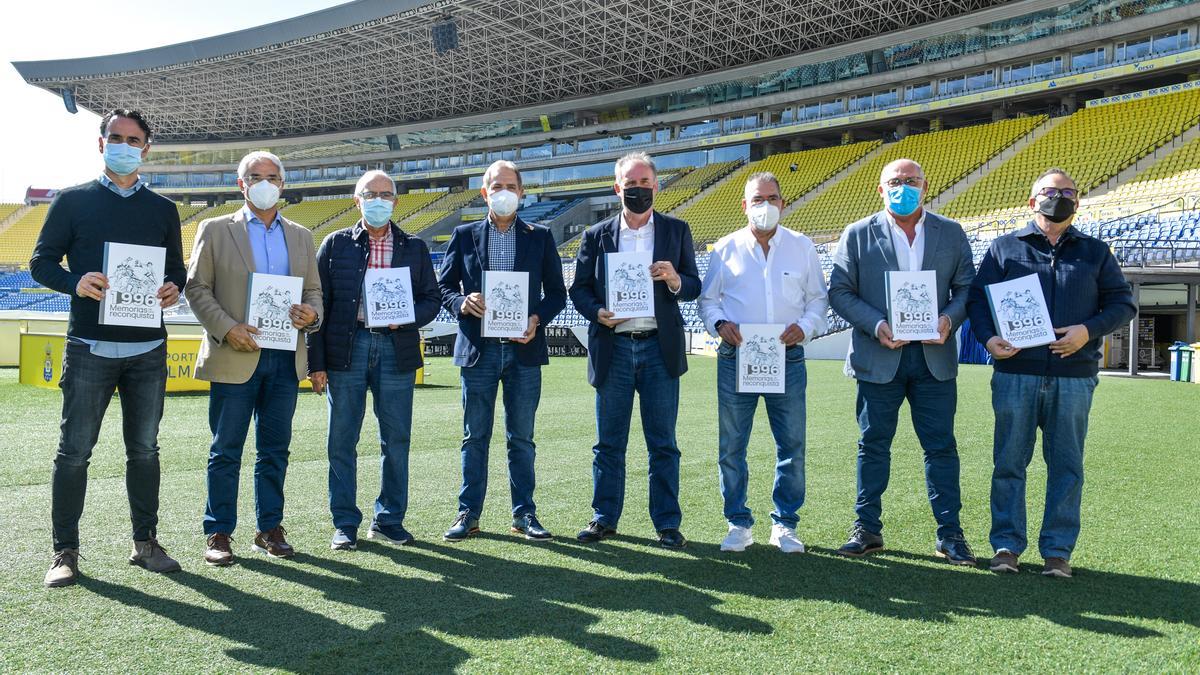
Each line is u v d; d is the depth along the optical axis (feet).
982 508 14.11
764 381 11.51
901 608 9.01
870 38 90.33
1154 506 13.78
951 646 7.89
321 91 130.11
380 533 11.98
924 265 11.38
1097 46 77.30
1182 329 53.47
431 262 12.81
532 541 12.02
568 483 16.26
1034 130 79.05
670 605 9.08
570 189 123.03
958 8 85.25
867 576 10.25
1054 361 10.45
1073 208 10.48
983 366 49.24
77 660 7.41
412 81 123.65
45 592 9.32
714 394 33.94
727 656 7.61
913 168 11.17
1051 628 8.39
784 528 11.72
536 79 119.03
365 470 17.48
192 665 7.32
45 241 9.78
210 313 10.83
